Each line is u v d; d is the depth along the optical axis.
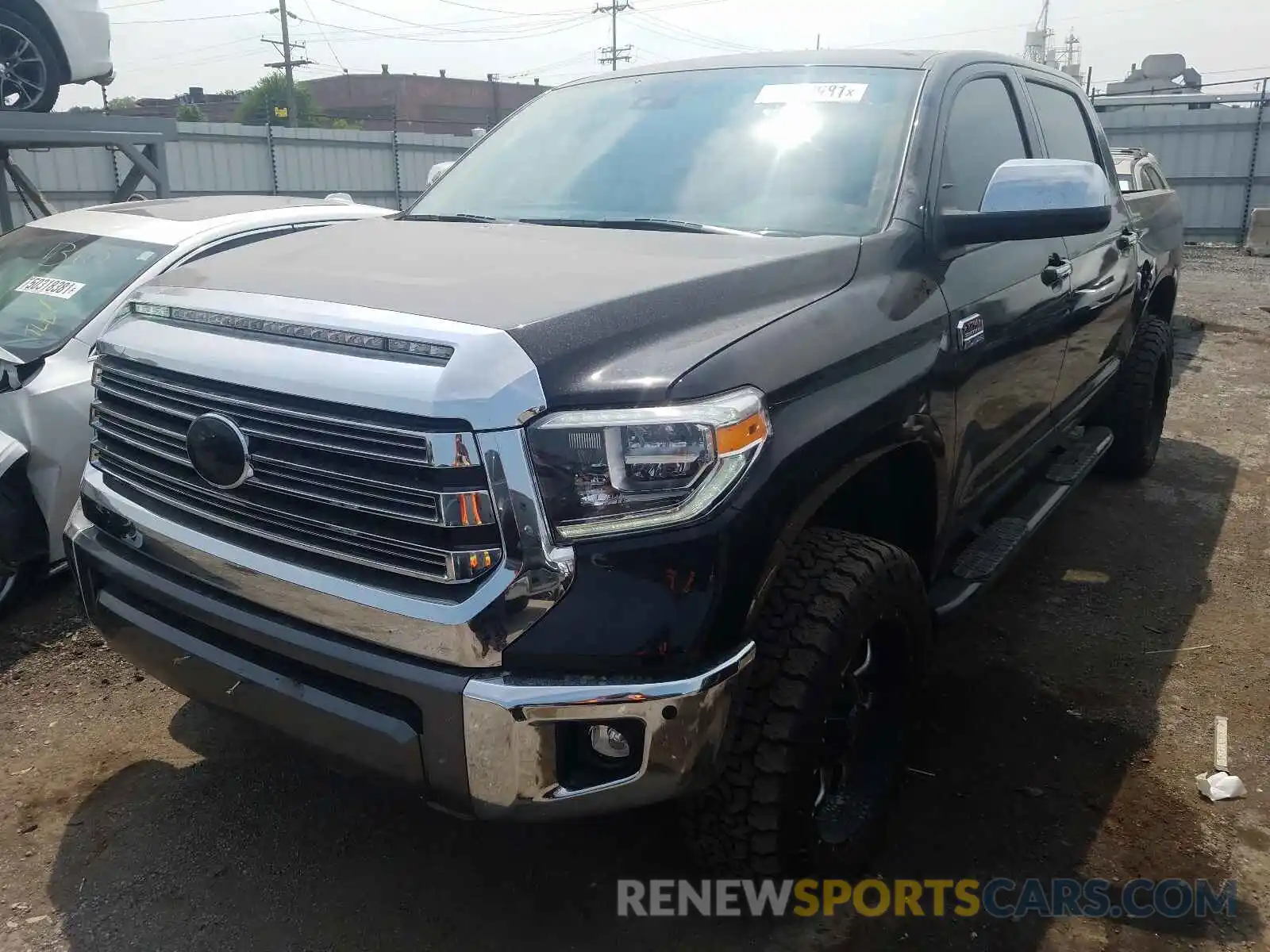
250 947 2.40
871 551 2.39
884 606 2.38
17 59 7.80
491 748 1.93
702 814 2.29
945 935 2.44
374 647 2.03
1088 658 3.78
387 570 2.00
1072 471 4.38
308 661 2.10
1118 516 5.26
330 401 1.97
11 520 4.05
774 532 2.07
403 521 1.95
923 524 2.87
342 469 2.00
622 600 1.92
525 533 1.88
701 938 2.43
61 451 4.14
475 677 1.93
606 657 1.92
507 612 1.90
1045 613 4.15
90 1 8.16
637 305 2.11
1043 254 3.52
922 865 2.67
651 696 1.92
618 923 2.48
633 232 2.80
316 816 2.88
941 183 2.97
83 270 4.77
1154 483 5.80
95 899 2.55
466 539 1.90
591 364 1.95
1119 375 5.41
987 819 2.86
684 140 3.18
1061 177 2.70
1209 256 18.92
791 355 2.19
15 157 15.92
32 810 2.90
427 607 1.94
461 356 1.89
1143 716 3.39
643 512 1.93
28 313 4.57
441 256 2.51
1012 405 3.34
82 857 2.71
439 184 3.59
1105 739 3.25
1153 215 5.54
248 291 2.26
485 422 1.85
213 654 2.28
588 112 3.51
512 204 3.22
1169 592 4.36
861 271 2.59
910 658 2.61
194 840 2.77
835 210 2.83
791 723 2.18
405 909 2.53
